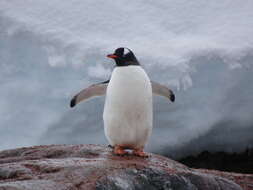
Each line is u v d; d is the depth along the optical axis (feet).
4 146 110.73
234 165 110.93
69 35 112.37
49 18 116.37
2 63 111.04
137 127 53.01
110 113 53.16
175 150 112.57
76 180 42.75
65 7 120.06
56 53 109.40
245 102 111.55
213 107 110.73
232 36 113.39
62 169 45.65
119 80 52.03
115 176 44.60
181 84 107.34
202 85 109.70
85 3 121.80
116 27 116.67
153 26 117.70
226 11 122.52
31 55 110.83
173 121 110.11
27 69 110.73
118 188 43.55
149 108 53.21
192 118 110.42
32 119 110.63
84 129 110.93
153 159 55.11
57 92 109.50
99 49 108.78
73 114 109.50
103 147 60.39
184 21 119.65
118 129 53.26
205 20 119.75
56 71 109.60
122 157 53.21
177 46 110.11
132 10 122.11
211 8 123.44
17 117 110.63
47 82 110.11
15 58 110.93
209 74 109.50
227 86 110.11
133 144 54.75
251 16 120.47
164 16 120.98
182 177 49.60
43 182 41.22
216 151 113.09
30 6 118.62
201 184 50.96
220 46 108.99
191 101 109.70
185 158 112.68
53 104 110.01
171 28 117.60
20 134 110.93
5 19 113.39
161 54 107.76
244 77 109.70
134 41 112.16
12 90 110.42
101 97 107.04
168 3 124.67
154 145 111.45
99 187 42.22
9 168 47.24
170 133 110.73
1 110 110.32
